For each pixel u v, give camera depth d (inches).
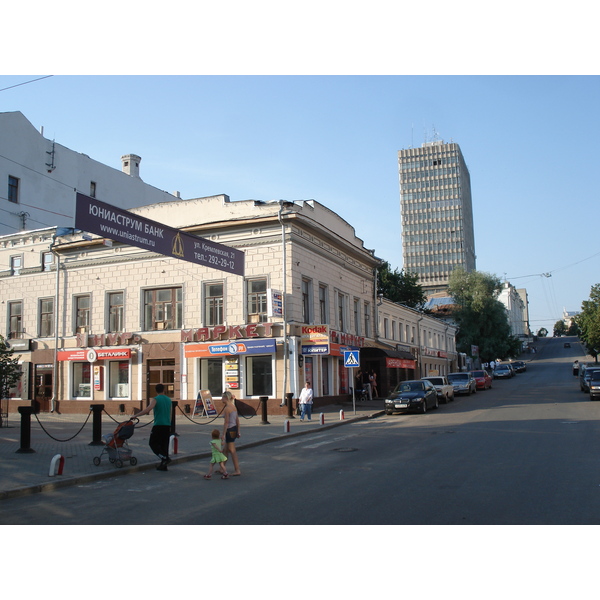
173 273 1170.6
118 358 1178.0
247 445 657.0
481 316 2664.9
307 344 1078.4
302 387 1085.8
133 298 1202.0
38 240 1326.3
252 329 1069.1
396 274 2588.6
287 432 784.9
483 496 338.0
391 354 1386.6
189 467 514.3
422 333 2095.2
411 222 6215.6
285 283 1069.8
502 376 2493.8
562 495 335.0
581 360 3659.0
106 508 343.0
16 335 1325.0
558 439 600.4
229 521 299.1
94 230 557.3
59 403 1240.2
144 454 568.1
